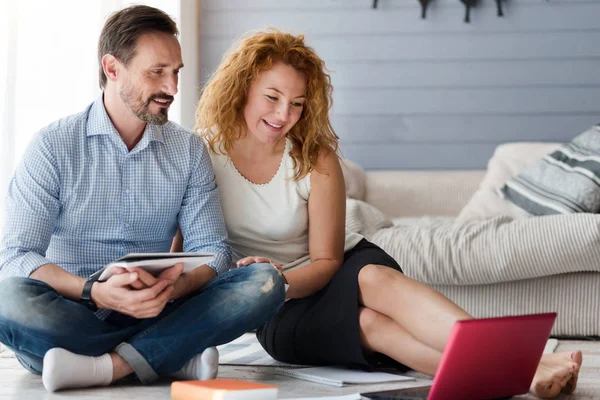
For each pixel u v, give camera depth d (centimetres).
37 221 229
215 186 254
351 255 262
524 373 205
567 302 355
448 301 224
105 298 212
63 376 214
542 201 412
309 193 261
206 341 224
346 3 530
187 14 504
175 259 209
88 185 236
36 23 329
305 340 253
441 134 527
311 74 254
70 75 346
